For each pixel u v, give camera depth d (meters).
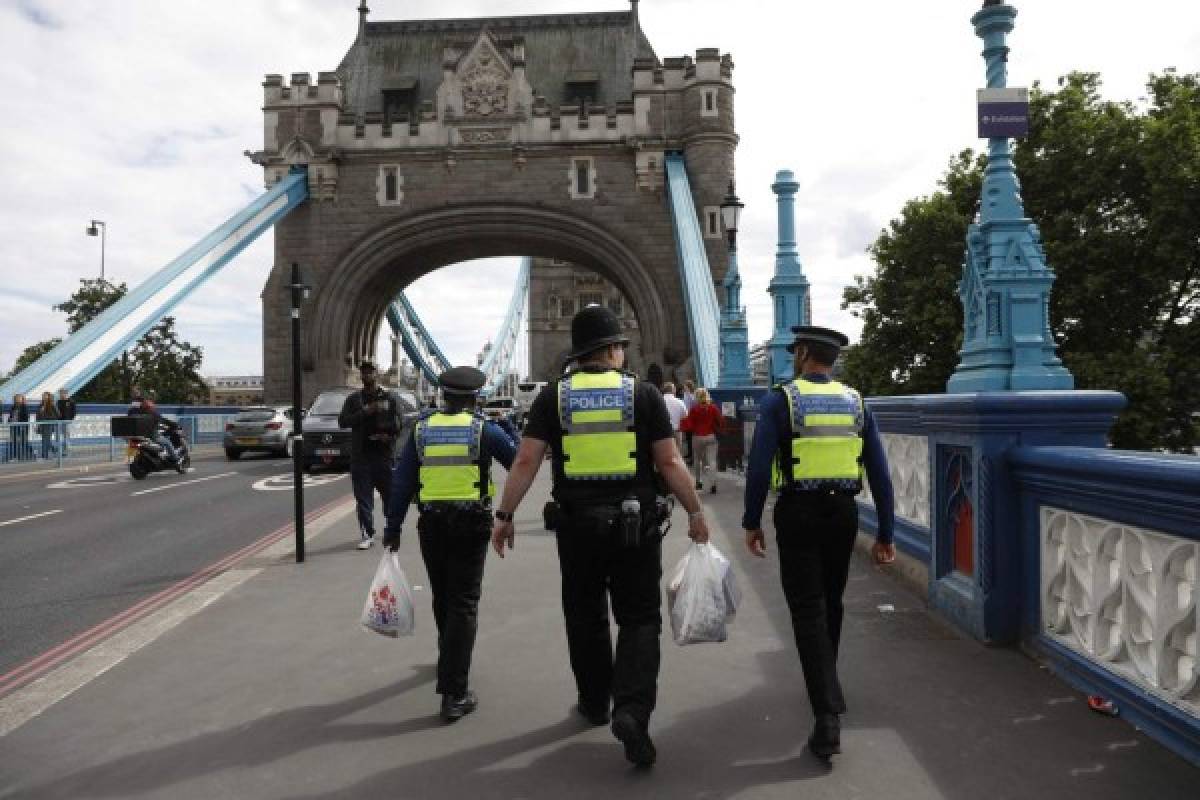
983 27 4.99
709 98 35.50
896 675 3.95
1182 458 3.08
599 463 3.26
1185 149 24.42
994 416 4.22
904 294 28.83
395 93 39.72
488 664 4.37
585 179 36.19
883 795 2.84
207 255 32.19
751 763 3.11
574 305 98.06
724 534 8.19
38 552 8.46
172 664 4.43
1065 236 26.06
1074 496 3.69
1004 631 4.30
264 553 7.72
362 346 40.22
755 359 22.69
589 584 3.44
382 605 4.00
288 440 22.62
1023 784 2.87
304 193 36.41
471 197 36.25
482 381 4.13
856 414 3.51
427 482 3.91
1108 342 25.09
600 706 3.53
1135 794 2.77
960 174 29.28
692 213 33.97
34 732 3.54
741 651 4.45
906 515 5.96
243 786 3.03
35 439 20.72
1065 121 26.91
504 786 2.98
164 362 46.06
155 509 11.69
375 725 3.56
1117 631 3.45
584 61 40.12
